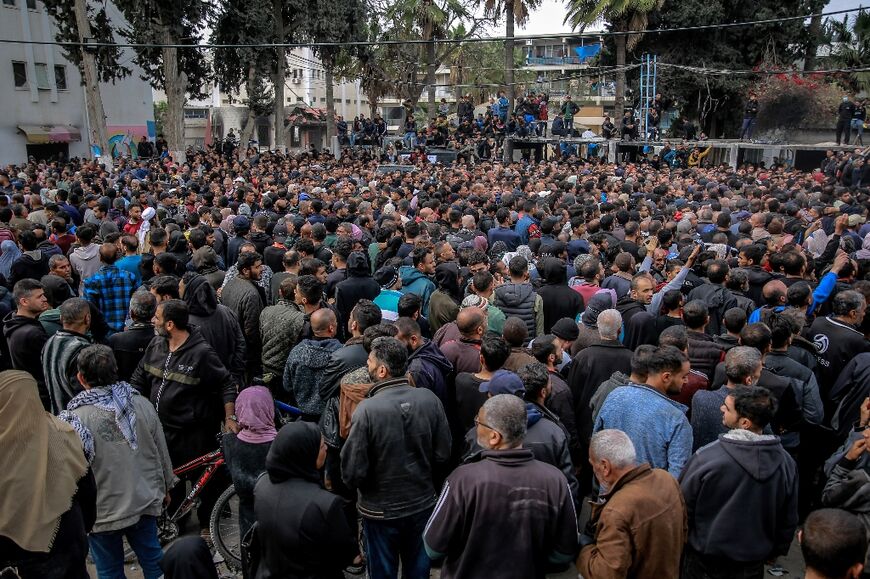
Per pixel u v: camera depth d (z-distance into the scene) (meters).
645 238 9.25
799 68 36.34
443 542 3.11
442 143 32.94
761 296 6.99
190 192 13.80
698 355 5.02
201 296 5.71
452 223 10.23
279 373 5.82
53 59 35.75
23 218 10.34
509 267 6.58
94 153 26.22
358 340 4.98
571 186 15.13
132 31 31.27
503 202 11.66
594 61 38.03
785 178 18.52
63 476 3.23
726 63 33.75
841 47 33.25
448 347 5.19
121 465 4.02
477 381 4.63
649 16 33.69
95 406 4.00
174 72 28.42
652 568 3.00
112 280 6.75
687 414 4.82
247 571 3.47
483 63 53.28
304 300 5.72
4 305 6.63
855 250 9.01
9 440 3.07
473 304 5.34
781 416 4.57
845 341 5.33
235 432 4.49
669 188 15.41
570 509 3.09
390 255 8.33
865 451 3.73
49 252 8.16
